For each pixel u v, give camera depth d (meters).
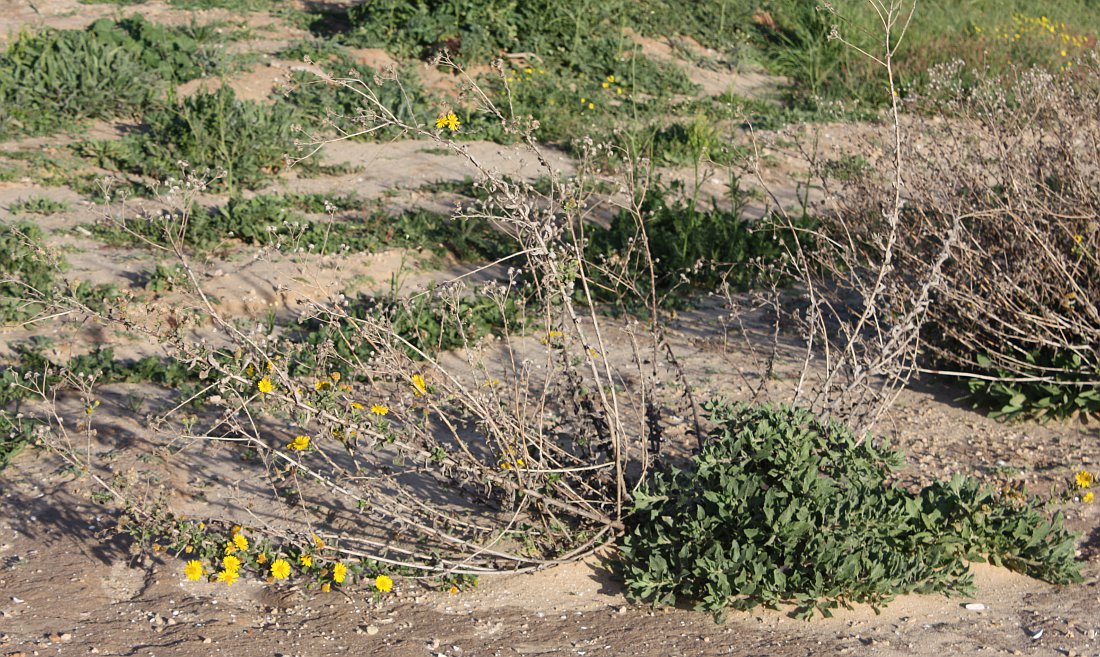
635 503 4.46
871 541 4.38
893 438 6.03
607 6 16.75
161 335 4.48
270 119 11.52
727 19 17.95
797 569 4.25
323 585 4.26
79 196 10.00
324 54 14.32
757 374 6.91
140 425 5.85
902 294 6.51
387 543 4.51
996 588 4.48
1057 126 7.19
